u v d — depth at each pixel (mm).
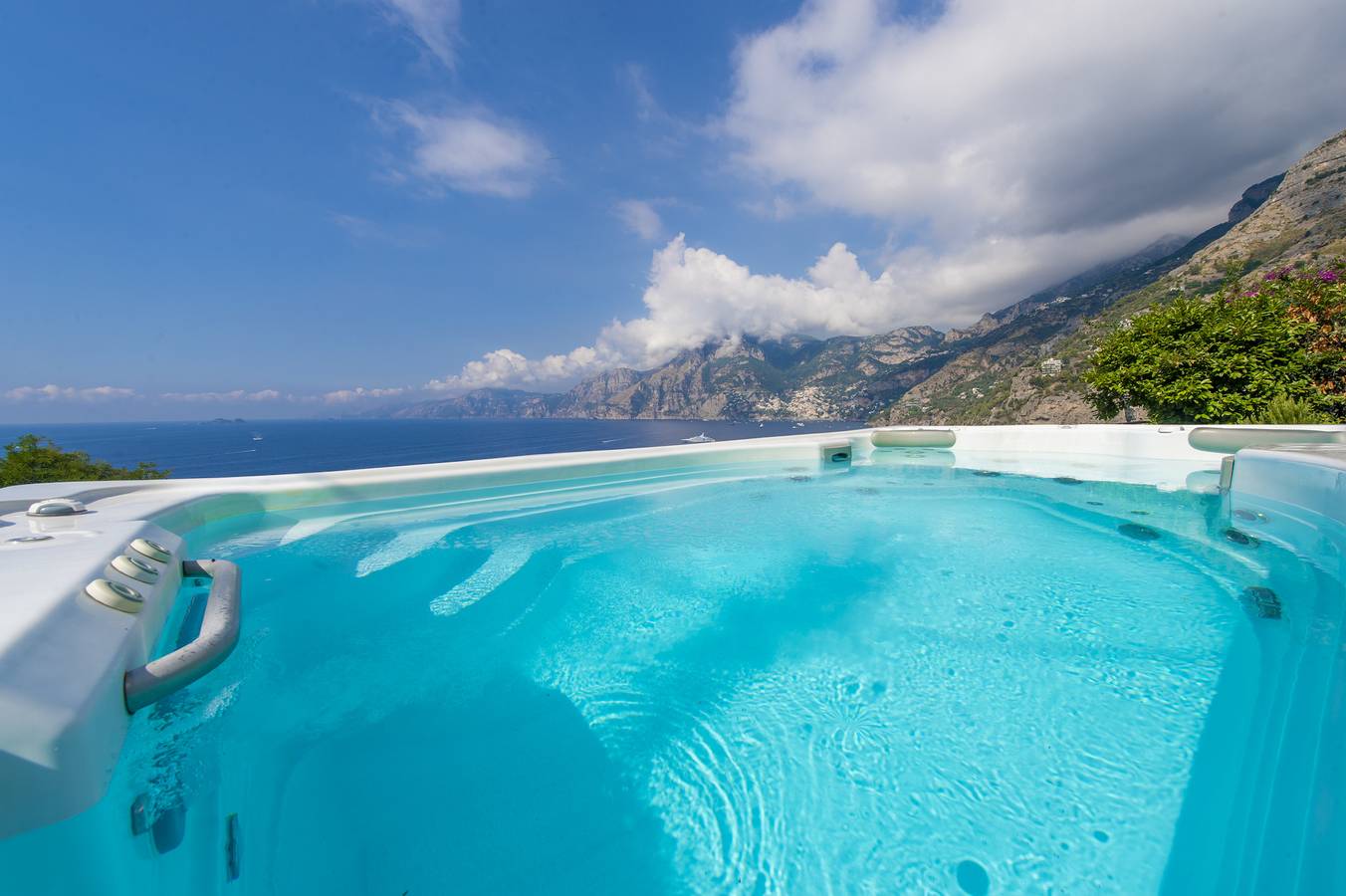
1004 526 3746
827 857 1158
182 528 2939
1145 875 1053
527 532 3711
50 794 778
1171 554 3000
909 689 1778
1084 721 1551
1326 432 4527
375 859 1168
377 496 4195
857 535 3598
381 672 1944
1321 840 962
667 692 1823
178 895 1011
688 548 3355
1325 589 2342
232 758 1406
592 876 1134
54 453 22391
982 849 1150
